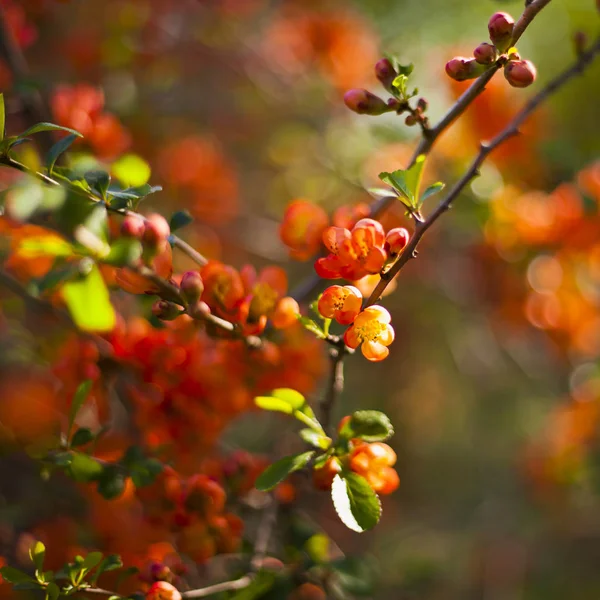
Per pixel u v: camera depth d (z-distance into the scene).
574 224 2.04
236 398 1.75
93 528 1.87
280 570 1.77
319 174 3.14
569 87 3.13
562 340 2.42
